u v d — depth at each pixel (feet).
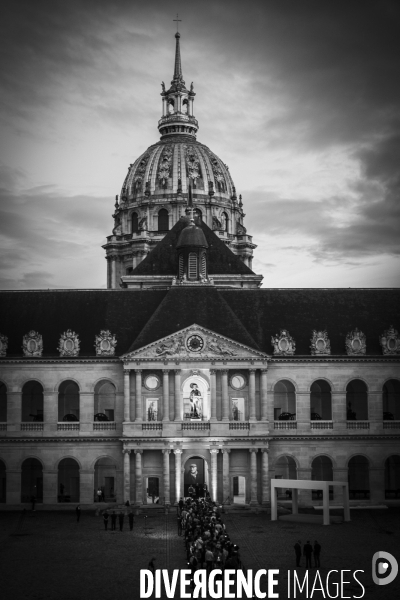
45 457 440.45
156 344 437.17
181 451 433.48
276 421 444.55
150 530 364.58
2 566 292.81
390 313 468.75
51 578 275.39
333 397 448.24
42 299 468.75
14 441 440.45
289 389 459.32
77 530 366.22
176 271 577.84
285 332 450.71
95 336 452.76
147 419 439.22
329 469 463.42
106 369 444.96
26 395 462.19
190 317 447.01
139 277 556.92
